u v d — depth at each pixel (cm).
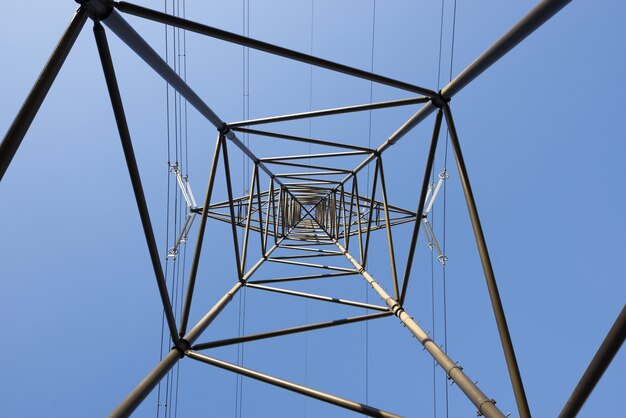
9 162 263
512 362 375
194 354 538
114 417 401
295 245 1322
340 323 666
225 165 759
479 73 460
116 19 367
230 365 532
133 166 424
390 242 770
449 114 536
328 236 1481
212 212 1204
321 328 662
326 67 504
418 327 566
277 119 704
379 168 916
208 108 625
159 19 405
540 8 325
